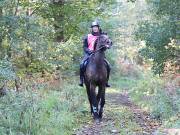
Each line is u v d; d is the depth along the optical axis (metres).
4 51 13.91
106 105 16.72
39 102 11.44
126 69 42.97
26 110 9.35
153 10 18.41
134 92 23.30
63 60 18.70
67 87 17.14
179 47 16.23
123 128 10.69
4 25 13.58
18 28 13.91
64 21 21.34
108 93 25.97
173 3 15.38
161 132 9.82
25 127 8.88
